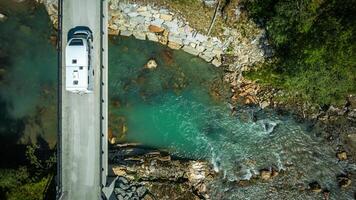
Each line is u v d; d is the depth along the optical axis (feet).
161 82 181.37
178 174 168.45
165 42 180.96
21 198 152.05
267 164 175.52
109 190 157.79
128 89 179.52
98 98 158.61
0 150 167.12
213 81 182.70
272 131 180.04
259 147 177.78
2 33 176.04
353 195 173.58
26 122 171.83
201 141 177.27
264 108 182.29
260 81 181.47
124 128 175.32
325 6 161.89
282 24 164.55
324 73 164.04
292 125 181.16
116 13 174.91
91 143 157.99
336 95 177.27
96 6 160.66
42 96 174.09
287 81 173.37
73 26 160.45
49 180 157.99
